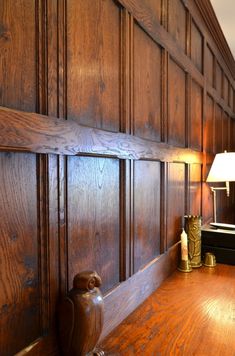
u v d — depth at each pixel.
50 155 0.70
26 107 0.65
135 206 1.14
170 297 1.21
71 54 0.78
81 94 0.82
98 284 0.75
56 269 0.73
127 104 1.06
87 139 0.83
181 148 1.65
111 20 0.97
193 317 1.05
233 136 3.50
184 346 0.87
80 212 0.83
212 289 1.30
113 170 1.00
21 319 0.64
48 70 0.70
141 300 1.16
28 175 0.65
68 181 0.77
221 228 1.79
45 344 0.69
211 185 2.41
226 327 0.98
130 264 1.09
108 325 0.94
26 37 0.65
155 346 0.87
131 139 1.08
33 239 0.67
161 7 1.36
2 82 0.59
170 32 1.47
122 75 1.03
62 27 0.74
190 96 1.82
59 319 0.72
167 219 1.46
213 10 2.06
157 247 1.36
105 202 0.95
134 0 1.09
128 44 1.06
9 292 0.62
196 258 1.61
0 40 0.59
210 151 2.36
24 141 0.62
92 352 0.76
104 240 0.95
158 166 1.37
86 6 0.84
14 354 0.63
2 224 0.60
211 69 2.36
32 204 0.66
